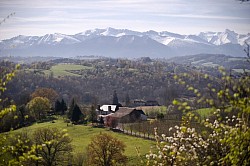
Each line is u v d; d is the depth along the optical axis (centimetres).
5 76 819
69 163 5116
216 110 708
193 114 802
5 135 895
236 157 730
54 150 4794
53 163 4728
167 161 1109
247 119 721
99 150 4853
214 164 871
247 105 664
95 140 4922
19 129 6856
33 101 9681
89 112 10062
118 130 8088
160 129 4497
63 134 957
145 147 5978
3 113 841
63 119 9812
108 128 8475
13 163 822
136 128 7969
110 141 4878
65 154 5247
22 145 869
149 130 7231
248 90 665
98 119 9994
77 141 6925
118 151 4875
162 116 7606
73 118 9356
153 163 1241
